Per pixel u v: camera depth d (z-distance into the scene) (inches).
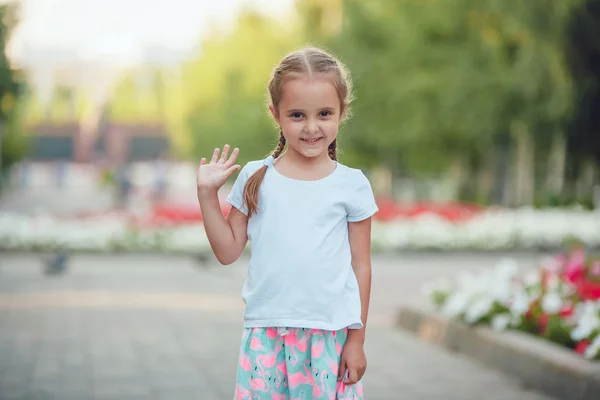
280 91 133.9
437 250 870.4
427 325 377.1
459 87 1122.7
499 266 357.1
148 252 809.5
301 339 135.9
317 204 136.0
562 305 324.8
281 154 142.2
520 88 1085.1
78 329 399.5
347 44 1311.5
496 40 1152.8
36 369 307.0
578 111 1099.9
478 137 1221.1
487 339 319.9
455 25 1165.7
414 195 1688.0
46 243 802.8
